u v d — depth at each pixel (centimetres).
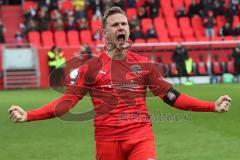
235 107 2297
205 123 1897
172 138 1620
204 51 3903
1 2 4256
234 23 4247
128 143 675
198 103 686
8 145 1558
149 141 679
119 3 4222
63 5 4262
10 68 3672
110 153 683
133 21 4003
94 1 4234
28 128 1853
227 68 3906
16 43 3909
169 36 4147
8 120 2038
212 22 4184
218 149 1448
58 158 1368
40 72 3700
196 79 3828
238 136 1645
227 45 3919
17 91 3441
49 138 1664
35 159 1360
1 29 3856
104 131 684
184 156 1362
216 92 3030
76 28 4028
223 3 4319
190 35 4184
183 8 4288
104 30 694
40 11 4034
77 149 1481
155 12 4228
